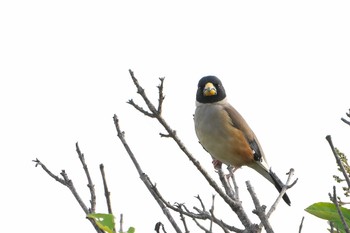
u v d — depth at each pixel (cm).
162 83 758
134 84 768
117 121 839
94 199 781
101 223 673
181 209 778
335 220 766
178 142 821
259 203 766
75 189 802
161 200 772
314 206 774
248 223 842
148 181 804
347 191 772
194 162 827
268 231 750
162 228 725
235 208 859
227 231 751
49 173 819
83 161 802
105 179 776
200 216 786
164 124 792
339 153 771
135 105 777
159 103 770
